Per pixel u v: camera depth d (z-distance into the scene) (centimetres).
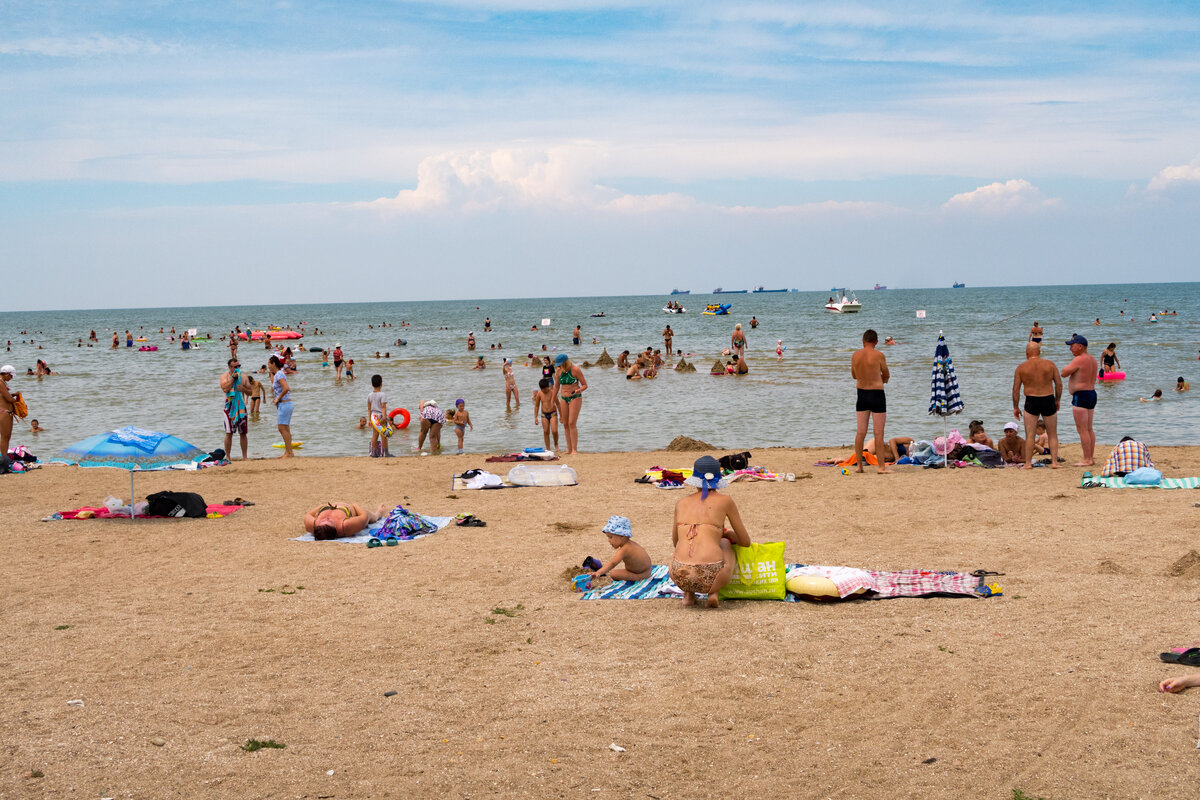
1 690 541
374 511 1082
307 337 7862
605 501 1166
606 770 436
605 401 2688
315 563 868
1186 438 1819
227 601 736
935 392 1436
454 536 983
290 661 592
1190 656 544
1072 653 571
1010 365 3444
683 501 723
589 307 19462
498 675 564
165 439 1077
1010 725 475
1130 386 2689
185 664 588
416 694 534
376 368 4091
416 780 426
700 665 573
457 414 1916
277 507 1166
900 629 632
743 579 723
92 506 1180
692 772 433
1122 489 1130
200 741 469
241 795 411
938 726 477
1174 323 6594
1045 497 1106
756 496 1170
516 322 10588
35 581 802
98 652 610
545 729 483
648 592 739
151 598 746
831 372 3409
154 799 407
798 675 552
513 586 779
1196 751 437
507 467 1497
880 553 856
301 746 464
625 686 542
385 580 802
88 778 427
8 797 407
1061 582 734
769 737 469
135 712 507
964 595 702
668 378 3338
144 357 5388
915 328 6656
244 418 1662
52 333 10969
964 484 1220
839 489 1207
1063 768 427
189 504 1098
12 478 1430
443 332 8362
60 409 2669
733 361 3403
